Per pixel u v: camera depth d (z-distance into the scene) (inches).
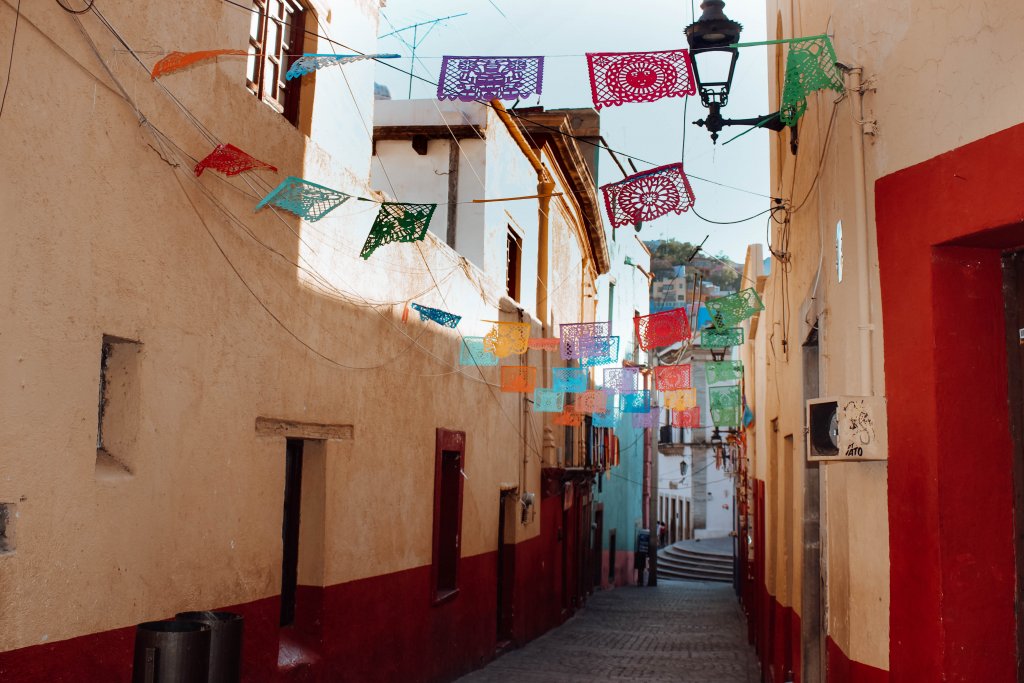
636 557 1270.9
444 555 457.1
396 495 377.7
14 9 176.6
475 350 490.6
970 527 179.0
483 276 514.3
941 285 185.5
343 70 330.0
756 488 655.8
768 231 445.4
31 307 181.5
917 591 184.7
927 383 184.2
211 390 247.1
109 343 215.6
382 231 252.7
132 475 214.2
